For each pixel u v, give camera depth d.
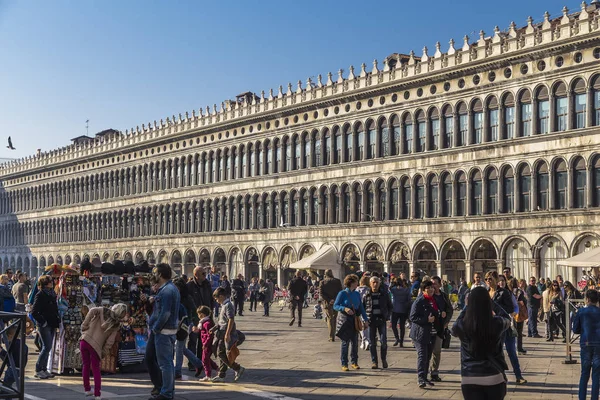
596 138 57.41
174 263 101.12
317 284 68.56
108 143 114.06
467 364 11.50
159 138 103.44
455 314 53.47
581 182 58.62
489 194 64.88
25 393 18.36
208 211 96.06
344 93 77.50
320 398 17.97
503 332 11.52
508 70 63.62
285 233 84.19
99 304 22.80
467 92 66.62
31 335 35.75
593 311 17.23
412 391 19.00
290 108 83.75
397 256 72.00
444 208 68.38
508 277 27.75
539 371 23.02
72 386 19.78
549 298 34.78
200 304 23.81
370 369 23.34
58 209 125.38
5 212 140.50
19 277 31.56
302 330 38.97
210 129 95.19
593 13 57.81
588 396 18.52
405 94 72.12
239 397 18.09
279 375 21.95
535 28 61.72
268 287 53.09
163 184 103.62
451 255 67.75
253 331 38.22
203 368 22.08
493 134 64.81
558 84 60.19
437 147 69.12
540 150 60.97
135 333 22.62
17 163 137.00
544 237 60.47
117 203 112.12
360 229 75.50
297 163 83.94
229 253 92.12
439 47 69.12
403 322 30.41
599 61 57.38
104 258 114.19
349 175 77.12
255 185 88.88
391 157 72.69
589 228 57.50
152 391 17.84
